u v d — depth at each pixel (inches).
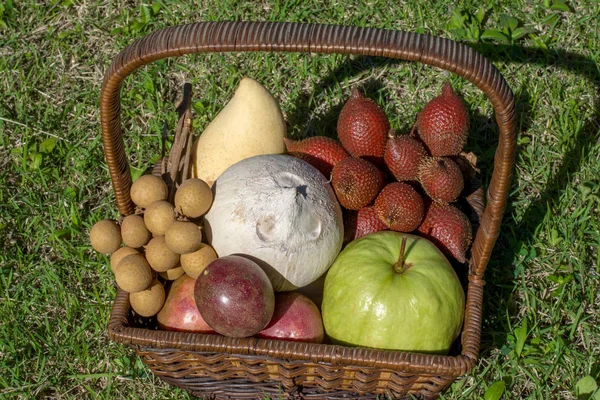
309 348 34.8
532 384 39.2
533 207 43.9
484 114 46.9
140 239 36.7
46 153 46.4
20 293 42.3
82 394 39.8
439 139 38.7
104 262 42.9
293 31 33.6
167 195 37.9
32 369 40.4
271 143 39.6
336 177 37.6
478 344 35.7
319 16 50.9
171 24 51.1
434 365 34.5
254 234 35.9
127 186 38.0
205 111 47.3
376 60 49.1
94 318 41.2
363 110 38.9
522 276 41.8
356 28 33.6
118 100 36.1
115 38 50.7
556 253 42.6
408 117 47.1
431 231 38.2
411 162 38.1
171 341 35.2
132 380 39.8
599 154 45.4
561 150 45.6
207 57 49.3
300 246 36.0
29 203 44.8
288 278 36.4
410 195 37.4
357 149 39.1
